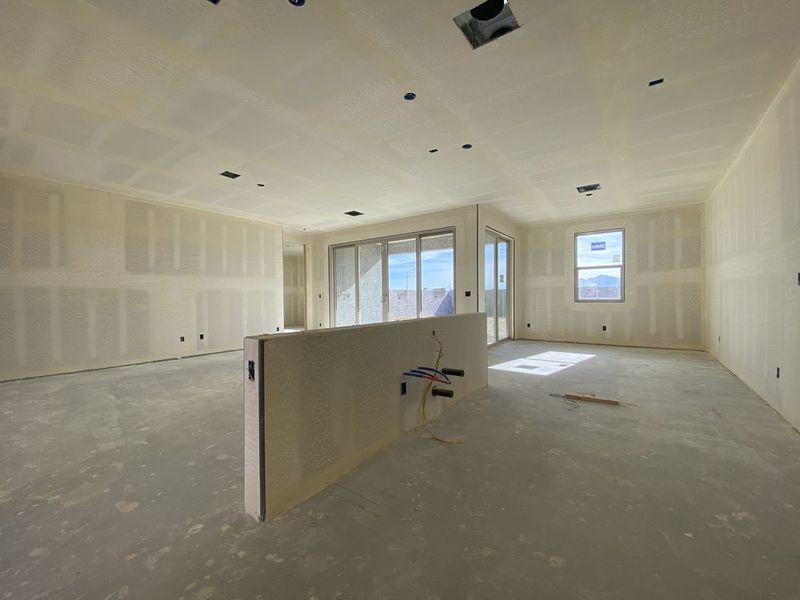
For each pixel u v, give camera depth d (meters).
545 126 3.27
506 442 2.47
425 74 2.49
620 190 5.30
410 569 1.33
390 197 5.60
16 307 4.50
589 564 1.35
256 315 7.20
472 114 3.04
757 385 3.54
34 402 3.48
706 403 3.28
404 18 1.99
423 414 2.80
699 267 6.11
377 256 7.69
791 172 2.69
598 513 1.67
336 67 2.41
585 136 3.48
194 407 3.31
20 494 1.87
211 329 6.48
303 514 1.68
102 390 3.92
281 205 6.04
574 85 2.64
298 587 1.25
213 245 6.53
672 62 2.39
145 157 3.91
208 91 2.67
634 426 2.74
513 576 1.29
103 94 2.70
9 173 4.41
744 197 3.86
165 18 1.96
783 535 1.49
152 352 5.71
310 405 1.85
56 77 2.48
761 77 2.59
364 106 2.90
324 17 1.97
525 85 2.64
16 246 4.50
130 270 5.47
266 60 2.33
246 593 1.23
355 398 2.15
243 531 1.56
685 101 2.88
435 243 6.72
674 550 1.42
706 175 4.66
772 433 2.57
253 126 3.21
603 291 7.06
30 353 4.58
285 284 12.58
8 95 2.70
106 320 5.22
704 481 1.93
